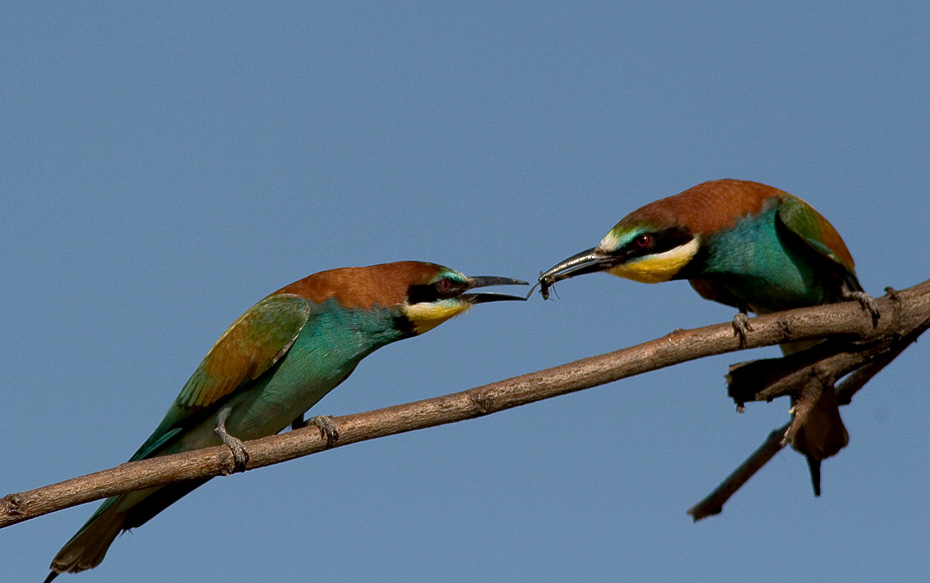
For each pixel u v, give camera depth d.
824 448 11.35
